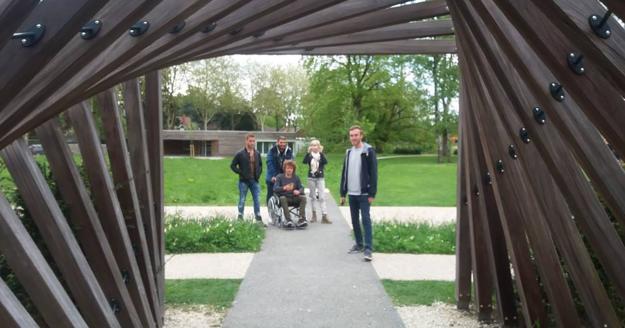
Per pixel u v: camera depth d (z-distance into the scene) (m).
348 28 3.05
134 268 3.32
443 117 34.94
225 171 23.05
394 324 4.32
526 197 3.11
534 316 3.59
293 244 7.70
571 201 2.25
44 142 2.68
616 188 1.92
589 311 2.67
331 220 9.98
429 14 3.08
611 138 1.80
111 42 1.56
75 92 1.84
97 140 3.07
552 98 1.98
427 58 34.62
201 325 4.31
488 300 4.33
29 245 2.12
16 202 3.06
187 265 6.43
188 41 2.15
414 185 18.28
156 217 4.20
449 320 4.39
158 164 4.12
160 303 4.20
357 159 6.55
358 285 5.49
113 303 2.99
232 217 9.89
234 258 6.80
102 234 2.91
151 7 1.47
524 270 3.55
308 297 5.08
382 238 7.58
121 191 3.47
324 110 33.94
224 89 48.59
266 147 39.31
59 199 3.03
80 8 1.28
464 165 4.45
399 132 37.78
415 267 6.32
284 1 1.95
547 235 3.11
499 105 2.68
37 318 2.98
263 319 4.46
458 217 4.56
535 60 1.99
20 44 1.34
